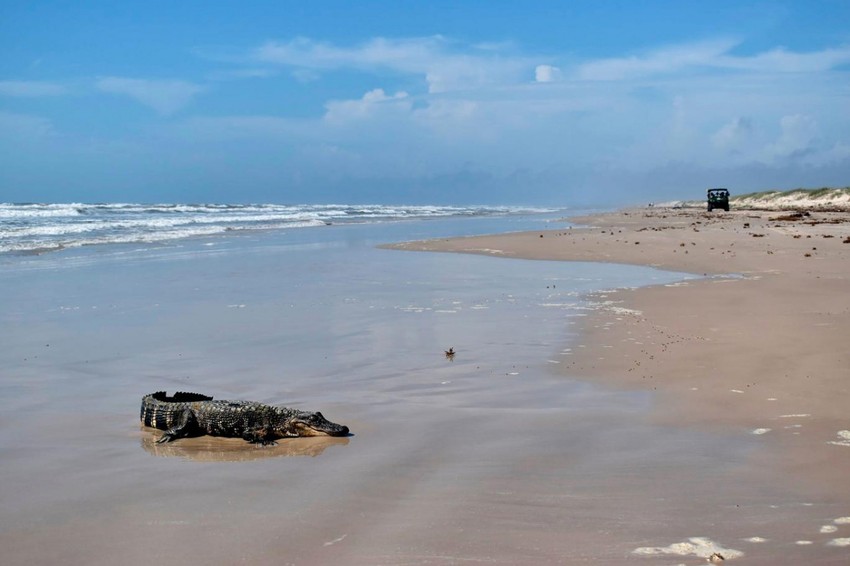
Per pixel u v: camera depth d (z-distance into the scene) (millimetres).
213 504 5859
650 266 23094
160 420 8125
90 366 11070
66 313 15664
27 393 9633
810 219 44625
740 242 29172
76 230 42438
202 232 43719
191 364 11125
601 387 9391
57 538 5246
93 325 14320
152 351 12031
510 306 15852
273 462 6941
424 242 33875
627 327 13148
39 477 6562
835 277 18656
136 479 6496
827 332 11891
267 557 4883
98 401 9273
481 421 8055
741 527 5254
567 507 5672
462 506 5715
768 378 9414
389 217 74312
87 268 24062
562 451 7000
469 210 115562
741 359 10438
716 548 4930
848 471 6312
